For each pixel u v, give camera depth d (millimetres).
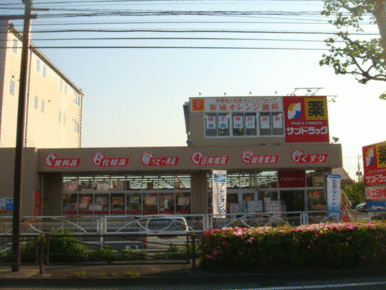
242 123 22531
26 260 10797
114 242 12805
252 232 9406
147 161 20078
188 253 9531
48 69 33469
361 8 10609
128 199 21375
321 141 22469
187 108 25594
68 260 10867
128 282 8688
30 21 10648
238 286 8219
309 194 21797
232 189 21828
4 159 19438
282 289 7797
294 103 22750
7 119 25125
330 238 9242
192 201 21469
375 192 19812
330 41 10758
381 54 10219
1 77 24781
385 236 9453
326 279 8742
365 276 8953
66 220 13586
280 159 20469
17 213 9992
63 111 37750
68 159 19969
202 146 20328
